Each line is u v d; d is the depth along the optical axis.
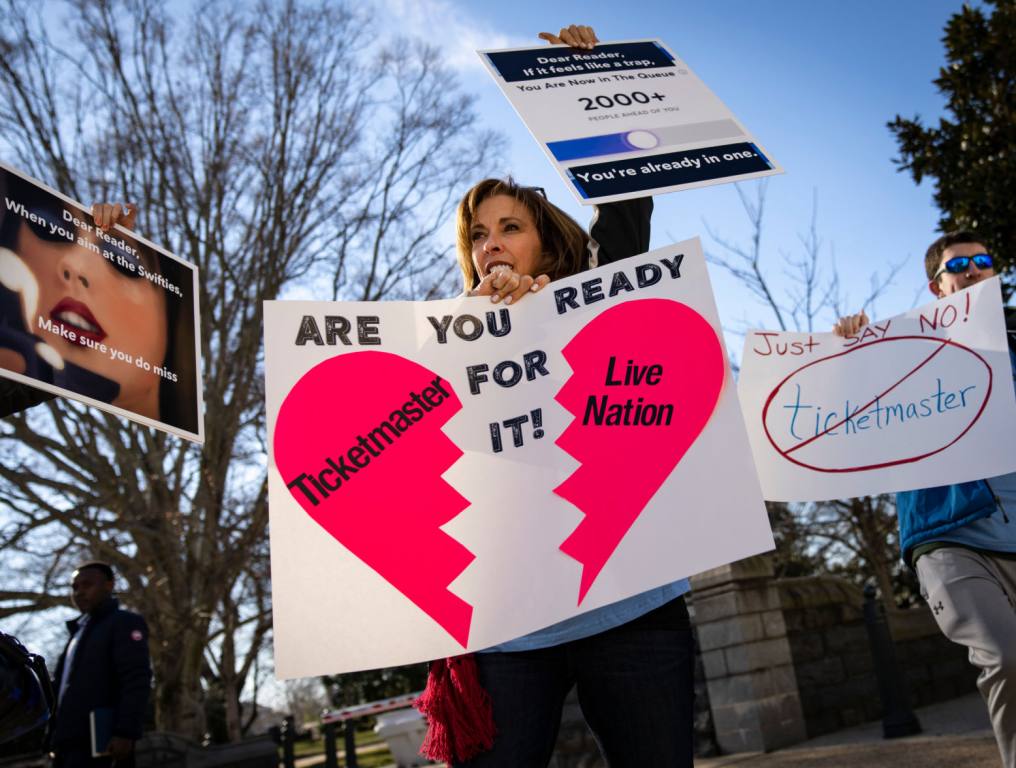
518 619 1.72
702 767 6.00
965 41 10.73
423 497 1.81
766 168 2.31
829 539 20.22
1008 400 2.71
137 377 1.94
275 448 1.79
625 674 1.71
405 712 13.50
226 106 18.00
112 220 1.95
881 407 2.83
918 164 10.78
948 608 2.59
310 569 1.73
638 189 2.21
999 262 10.14
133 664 4.29
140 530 14.70
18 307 1.73
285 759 13.24
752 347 2.94
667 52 2.58
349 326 1.91
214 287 17.41
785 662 6.68
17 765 5.44
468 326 1.96
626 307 1.96
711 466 1.82
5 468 14.34
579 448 1.86
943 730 5.84
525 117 2.32
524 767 1.67
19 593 14.54
